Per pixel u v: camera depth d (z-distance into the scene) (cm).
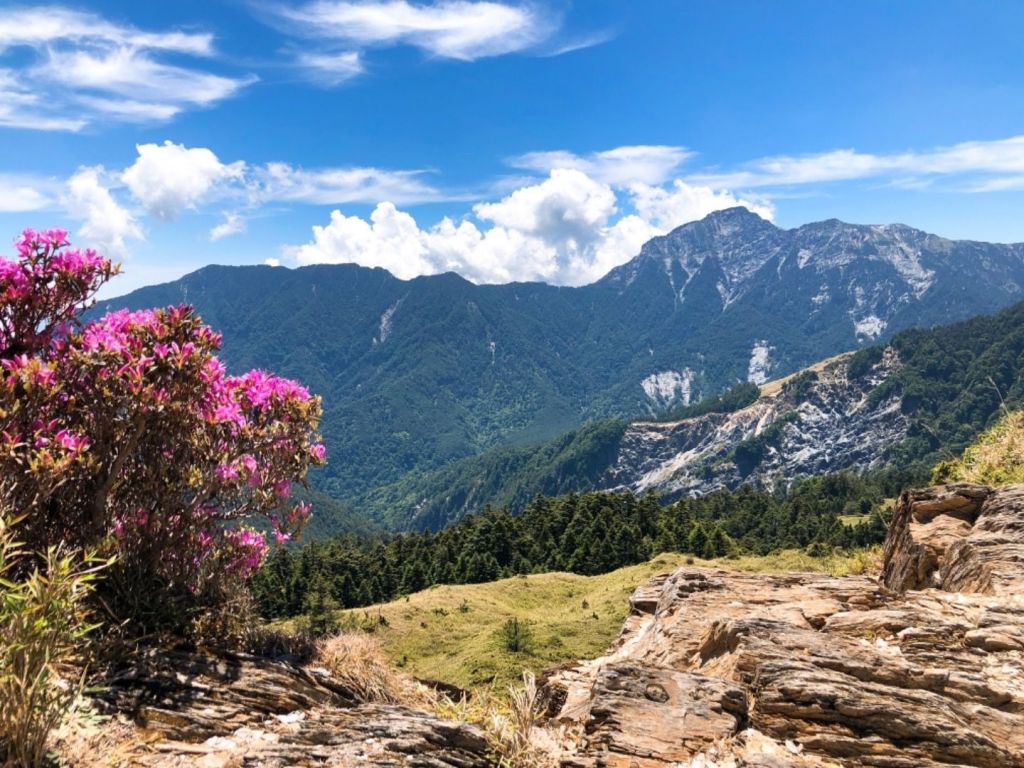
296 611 8756
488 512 15850
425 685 591
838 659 477
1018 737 403
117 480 492
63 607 310
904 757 387
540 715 511
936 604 585
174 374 491
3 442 411
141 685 412
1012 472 1137
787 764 373
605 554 12281
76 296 505
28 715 290
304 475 569
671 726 423
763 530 14725
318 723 412
